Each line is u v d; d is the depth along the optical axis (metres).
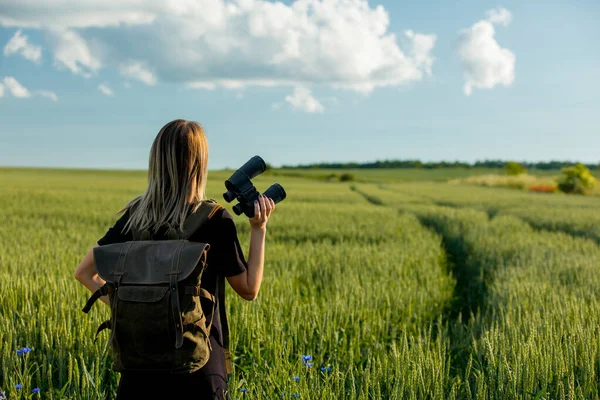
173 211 2.12
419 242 12.04
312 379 3.41
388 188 61.72
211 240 2.13
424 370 3.37
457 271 10.55
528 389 3.20
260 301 5.36
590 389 3.33
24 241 10.30
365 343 4.93
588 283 6.74
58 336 4.01
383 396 3.30
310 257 9.02
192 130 2.17
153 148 2.17
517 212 23.22
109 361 4.02
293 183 78.88
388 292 6.35
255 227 2.27
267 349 4.32
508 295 6.17
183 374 2.01
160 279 1.95
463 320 6.73
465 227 15.66
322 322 4.94
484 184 81.69
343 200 34.78
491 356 3.56
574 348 3.73
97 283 2.26
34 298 5.28
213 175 94.75
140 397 2.03
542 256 9.55
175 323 1.92
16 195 27.39
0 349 3.71
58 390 3.51
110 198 27.16
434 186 71.62
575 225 17.59
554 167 132.38
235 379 3.69
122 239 2.23
